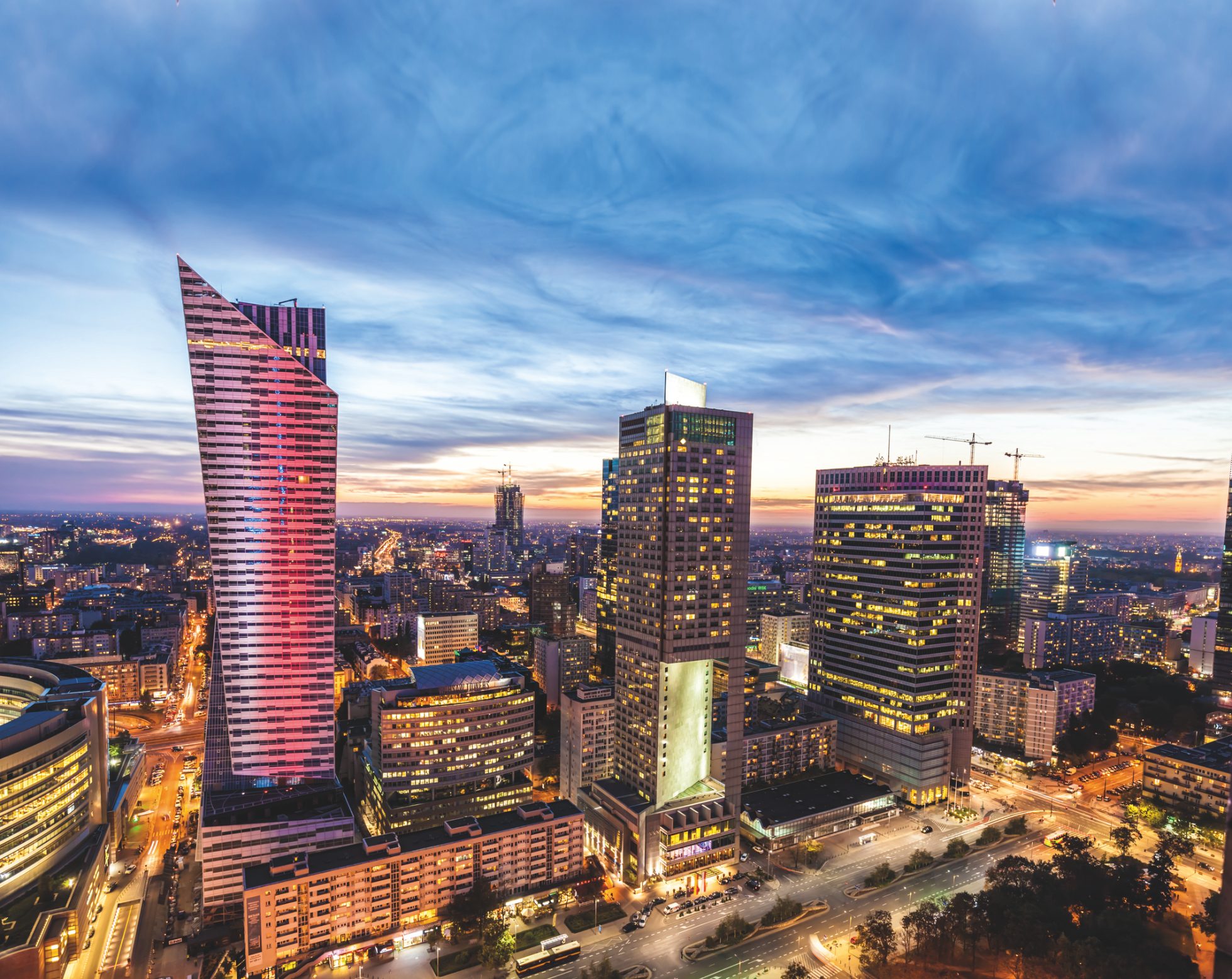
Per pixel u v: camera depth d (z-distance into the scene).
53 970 193.00
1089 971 177.38
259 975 196.38
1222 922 70.12
